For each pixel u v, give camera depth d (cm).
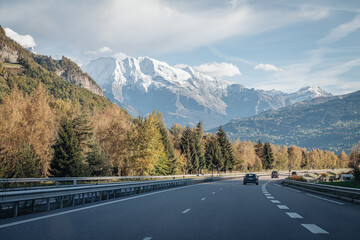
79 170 4931
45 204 1348
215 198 1992
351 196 1988
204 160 12106
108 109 10625
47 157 6212
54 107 9050
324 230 879
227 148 13388
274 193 2542
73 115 8150
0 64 18012
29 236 792
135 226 946
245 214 1217
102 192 1950
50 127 7025
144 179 5703
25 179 3422
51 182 4341
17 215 1176
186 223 1001
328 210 1386
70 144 4981
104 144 8006
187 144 11181
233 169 13738
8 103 6388
